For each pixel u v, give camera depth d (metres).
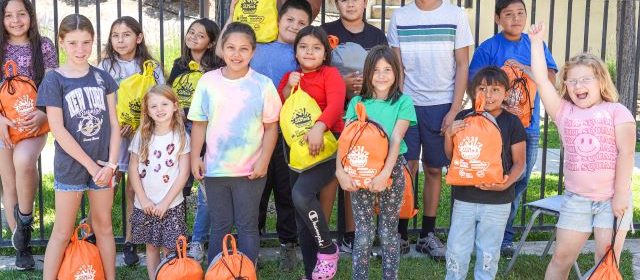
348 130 3.85
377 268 4.73
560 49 12.88
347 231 5.00
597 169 3.75
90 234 4.49
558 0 12.80
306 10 4.52
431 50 4.75
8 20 4.36
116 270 4.68
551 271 4.03
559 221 3.94
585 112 3.81
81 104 3.91
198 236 4.78
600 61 3.80
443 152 4.84
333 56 4.46
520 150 4.07
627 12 9.39
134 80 4.43
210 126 4.02
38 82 4.47
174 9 12.59
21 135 4.34
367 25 4.74
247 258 3.89
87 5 12.34
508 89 4.17
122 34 4.59
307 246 4.33
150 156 4.13
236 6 4.59
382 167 3.85
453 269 4.11
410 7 4.84
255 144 4.02
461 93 4.77
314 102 4.12
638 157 8.54
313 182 4.11
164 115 4.06
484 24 13.19
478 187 3.98
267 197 4.91
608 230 3.79
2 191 4.96
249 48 3.94
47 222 5.69
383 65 3.95
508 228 4.99
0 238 5.05
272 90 4.04
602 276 3.70
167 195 4.11
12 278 4.49
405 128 3.98
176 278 3.85
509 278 4.57
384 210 4.09
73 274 4.03
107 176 3.97
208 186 4.07
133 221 4.21
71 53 3.90
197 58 4.80
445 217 6.07
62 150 3.96
